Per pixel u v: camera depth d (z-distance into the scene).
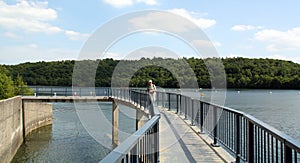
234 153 6.23
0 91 38.72
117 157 2.02
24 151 26.05
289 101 37.00
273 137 3.85
